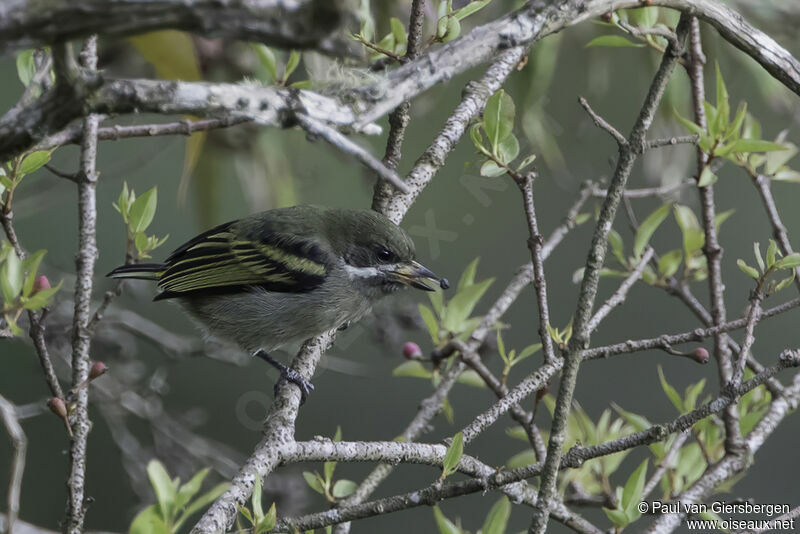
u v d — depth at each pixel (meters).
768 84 11.67
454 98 13.52
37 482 14.88
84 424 6.59
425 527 14.92
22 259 7.00
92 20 4.00
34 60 7.45
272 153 11.96
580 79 14.38
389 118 9.08
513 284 9.10
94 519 14.73
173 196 16.17
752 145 7.95
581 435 8.70
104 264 15.62
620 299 8.47
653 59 11.82
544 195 18.19
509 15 5.80
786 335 17.28
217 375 16.38
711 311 8.56
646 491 7.97
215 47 10.24
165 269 10.34
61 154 12.95
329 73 5.19
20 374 15.19
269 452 6.81
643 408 16.84
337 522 6.26
